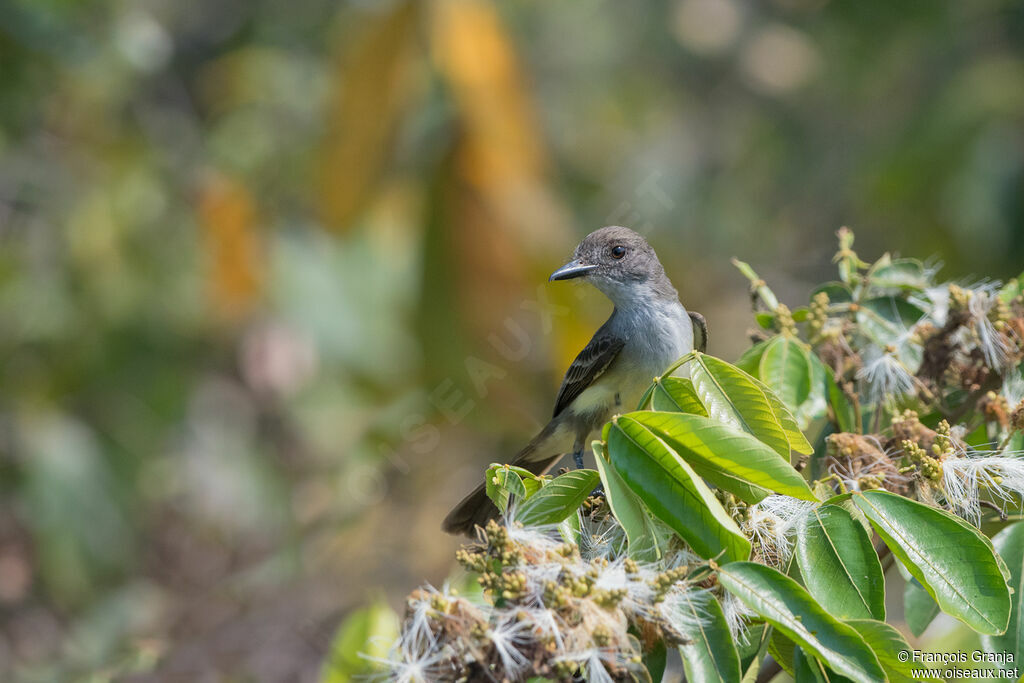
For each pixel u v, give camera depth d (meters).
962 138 14.74
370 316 13.73
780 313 6.34
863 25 17.91
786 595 4.25
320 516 13.98
